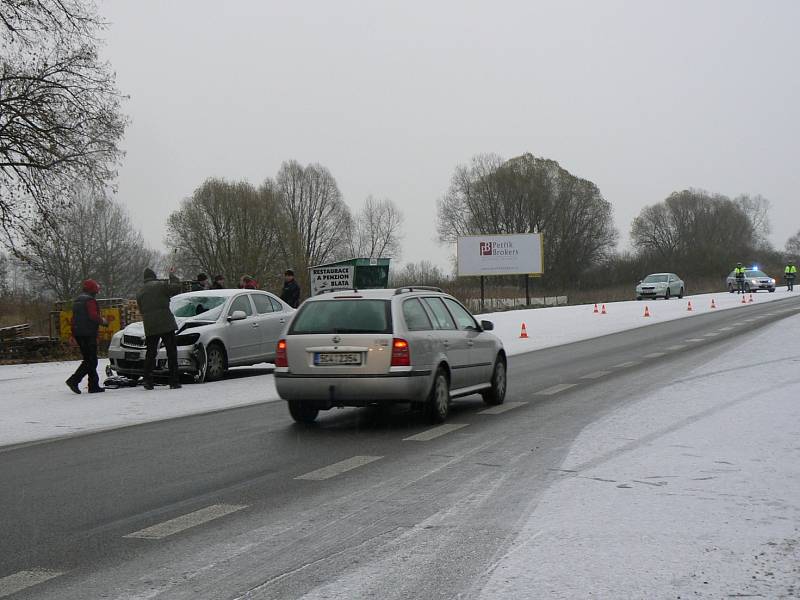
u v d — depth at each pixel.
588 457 8.05
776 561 4.87
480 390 11.80
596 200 92.69
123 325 25.19
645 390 12.98
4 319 36.59
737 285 63.19
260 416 11.63
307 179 86.81
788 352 17.44
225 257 66.69
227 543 5.46
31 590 4.61
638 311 41.25
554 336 27.20
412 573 4.77
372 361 10.08
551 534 5.51
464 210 95.12
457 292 55.22
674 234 112.19
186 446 9.32
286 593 4.48
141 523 6.04
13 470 8.20
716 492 6.54
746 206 133.00
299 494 6.84
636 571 4.74
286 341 10.43
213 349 16.38
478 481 7.15
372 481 7.27
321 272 29.73
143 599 4.43
